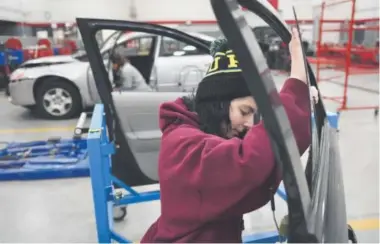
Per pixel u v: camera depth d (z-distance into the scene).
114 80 3.98
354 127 5.48
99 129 1.97
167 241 0.92
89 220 2.81
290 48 0.91
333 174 0.89
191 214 0.82
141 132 3.07
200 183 0.76
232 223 0.93
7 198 3.24
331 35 13.23
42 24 14.79
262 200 0.83
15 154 4.11
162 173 0.85
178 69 5.27
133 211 2.98
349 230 1.14
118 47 5.33
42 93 6.00
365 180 3.47
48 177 3.67
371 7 13.02
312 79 1.26
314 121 0.98
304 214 0.59
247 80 0.55
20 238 2.57
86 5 15.41
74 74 5.86
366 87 9.77
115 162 2.49
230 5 0.54
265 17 1.02
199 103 0.90
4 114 6.74
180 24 16.70
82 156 4.02
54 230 2.67
